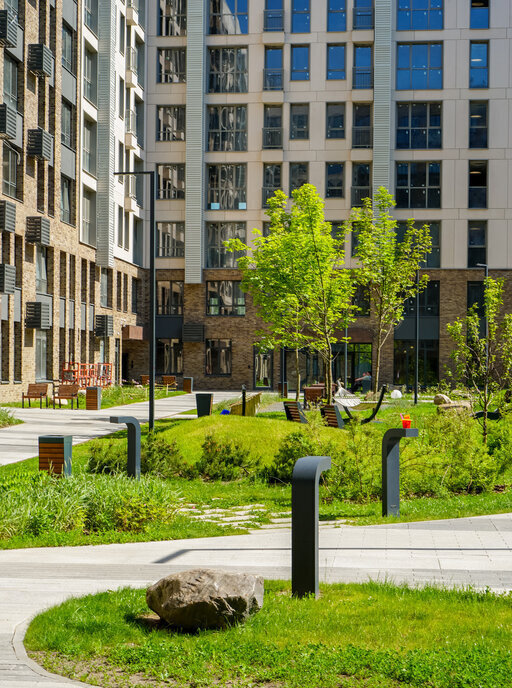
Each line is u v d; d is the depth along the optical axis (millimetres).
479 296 52094
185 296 54438
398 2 53031
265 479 15570
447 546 9094
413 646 5418
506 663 4941
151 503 11242
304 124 54000
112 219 46125
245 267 34125
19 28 34312
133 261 54094
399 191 52719
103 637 5723
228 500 13375
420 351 52438
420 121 52844
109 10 45094
